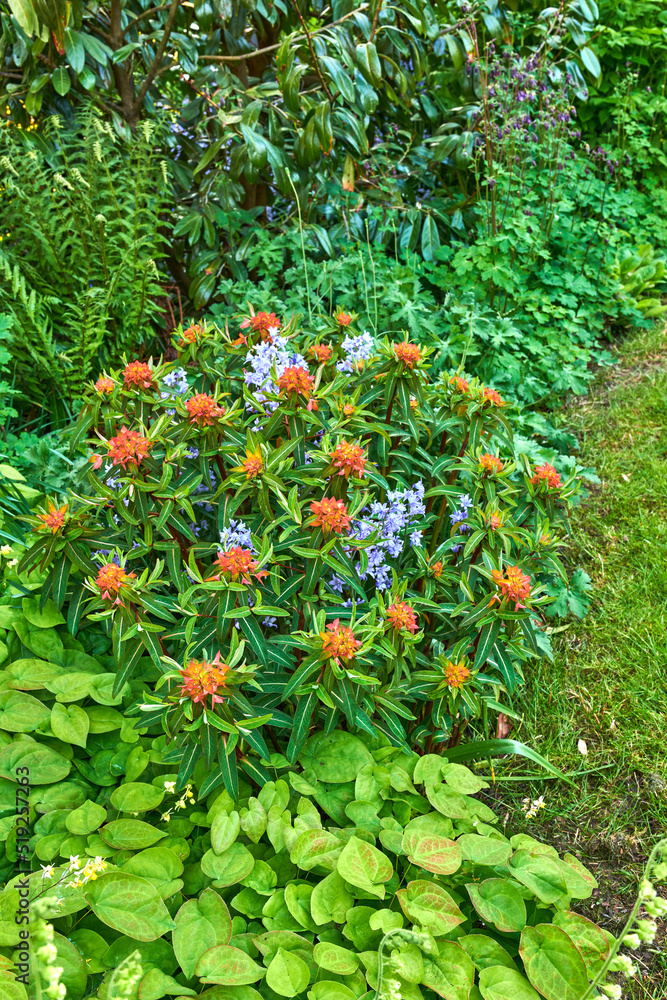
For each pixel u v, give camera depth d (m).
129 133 3.50
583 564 2.98
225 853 1.70
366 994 1.49
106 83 3.50
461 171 4.40
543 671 2.64
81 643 2.19
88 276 3.31
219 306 3.62
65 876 1.60
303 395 1.96
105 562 1.93
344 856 1.64
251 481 1.85
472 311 3.72
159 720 1.87
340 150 3.81
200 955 1.51
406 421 2.11
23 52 3.36
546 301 3.96
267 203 4.58
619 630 2.71
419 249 4.23
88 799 1.87
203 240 4.03
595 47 5.05
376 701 1.91
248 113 3.42
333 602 1.88
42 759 1.85
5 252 3.24
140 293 3.34
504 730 2.51
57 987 1.17
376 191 4.07
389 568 2.06
